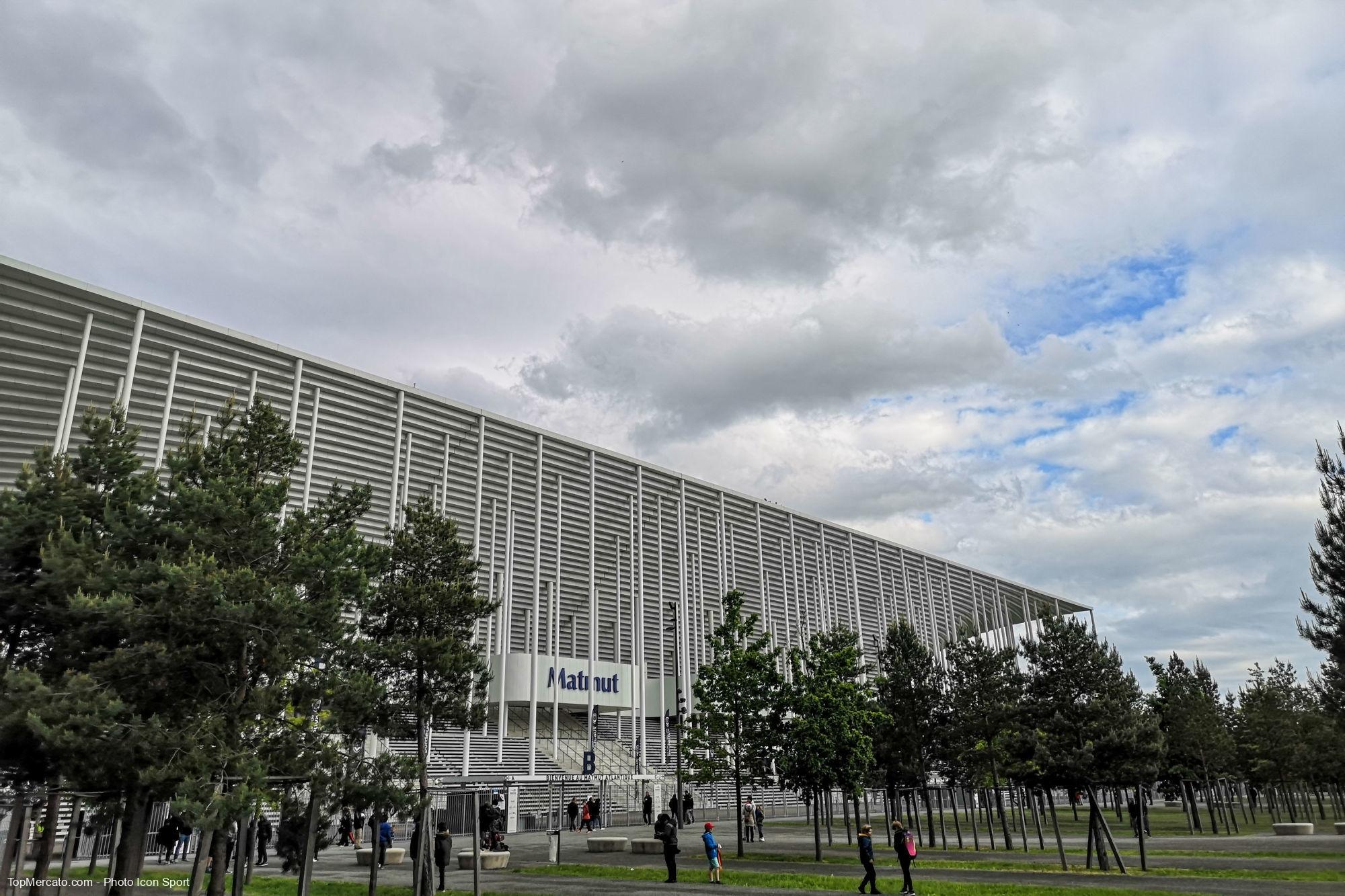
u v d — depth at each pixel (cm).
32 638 1709
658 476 6128
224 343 3822
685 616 5953
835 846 3155
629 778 4659
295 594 1580
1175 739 3922
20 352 3186
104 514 1702
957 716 3142
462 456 4850
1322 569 2536
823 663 2836
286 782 1645
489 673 2088
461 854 2639
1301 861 2338
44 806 1708
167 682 1564
